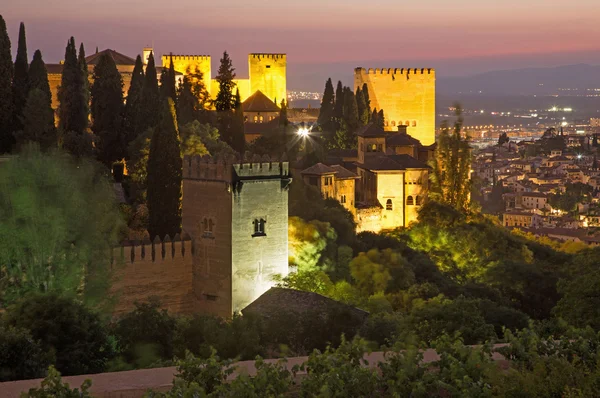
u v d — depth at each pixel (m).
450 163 170.38
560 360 28.03
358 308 82.69
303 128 186.12
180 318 70.25
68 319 52.16
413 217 164.50
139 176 124.69
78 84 136.50
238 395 26.30
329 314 74.56
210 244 91.50
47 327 51.16
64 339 51.53
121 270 86.19
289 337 72.06
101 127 139.38
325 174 146.50
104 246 79.25
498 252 147.00
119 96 140.25
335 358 28.88
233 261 89.81
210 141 137.50
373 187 163.62
